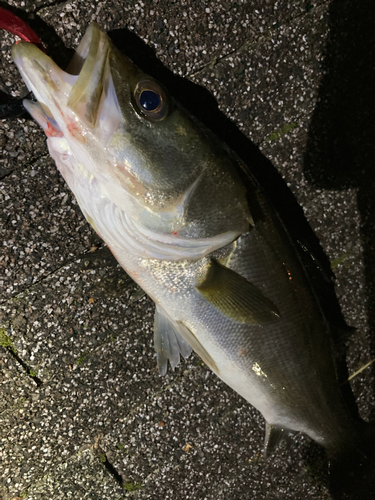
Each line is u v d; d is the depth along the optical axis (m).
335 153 0.36
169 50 0.29
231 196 0.27
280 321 0.30
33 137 0.29
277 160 0.34
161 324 0.34
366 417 0.41
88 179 0.26
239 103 0.32
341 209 0.37
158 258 0.28
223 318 0.30
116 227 0.27
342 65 0.33
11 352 0.33
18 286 0.32
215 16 0.29
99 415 0.36
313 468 0.41
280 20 0.30
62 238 0.31
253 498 0.40
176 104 0.25
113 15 0.27
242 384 0.32
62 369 0.34
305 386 0.32
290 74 0.32
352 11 0.32
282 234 0.30
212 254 0.28
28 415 0.34
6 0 0.25
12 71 0.27
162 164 0.25
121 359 0.35
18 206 0.30
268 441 0.34
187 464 0.38
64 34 0.27
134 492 0.37
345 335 0.37
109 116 0.23
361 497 0.40
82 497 0.36
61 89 0.23
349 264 0.39
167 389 0.37
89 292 0.33
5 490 0.34
